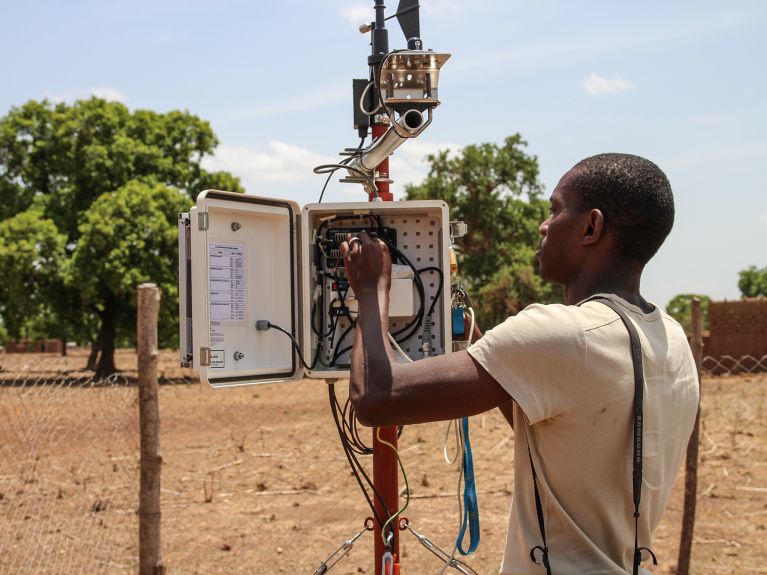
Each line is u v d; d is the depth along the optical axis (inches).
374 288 83.6
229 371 113.0
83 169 1121.4
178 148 1218.6
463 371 71.8
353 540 116.1
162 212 1067.3
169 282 1055.0
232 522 290.5
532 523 75.4
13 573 231.5
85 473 358.3
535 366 70.8
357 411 74.6
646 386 73.8
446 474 359.9
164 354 1323.8
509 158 1418.6
